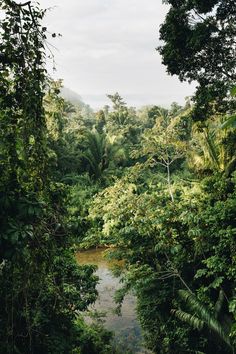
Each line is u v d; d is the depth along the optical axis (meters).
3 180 3.63
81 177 26.39
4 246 3.27
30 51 3.96
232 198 7.71
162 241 8.64
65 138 29.64
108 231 11.02
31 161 4.14
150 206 10.42
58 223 4.24
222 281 7.00
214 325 6.21
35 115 4.07
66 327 5.95
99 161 29.05
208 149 11.61
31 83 3.97
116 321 11.16
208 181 9.21
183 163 27.12
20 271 3.99
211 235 7.55
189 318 6.59
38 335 5.02
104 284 14.27
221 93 8.56
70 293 6.06
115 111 45.94
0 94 3.97
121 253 10.00
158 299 8.65
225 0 8.35
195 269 8.70
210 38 8.60
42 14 3.97
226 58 8.88
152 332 9.27
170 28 8.71
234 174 8.02
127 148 31.55
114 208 10.96
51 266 4.39
